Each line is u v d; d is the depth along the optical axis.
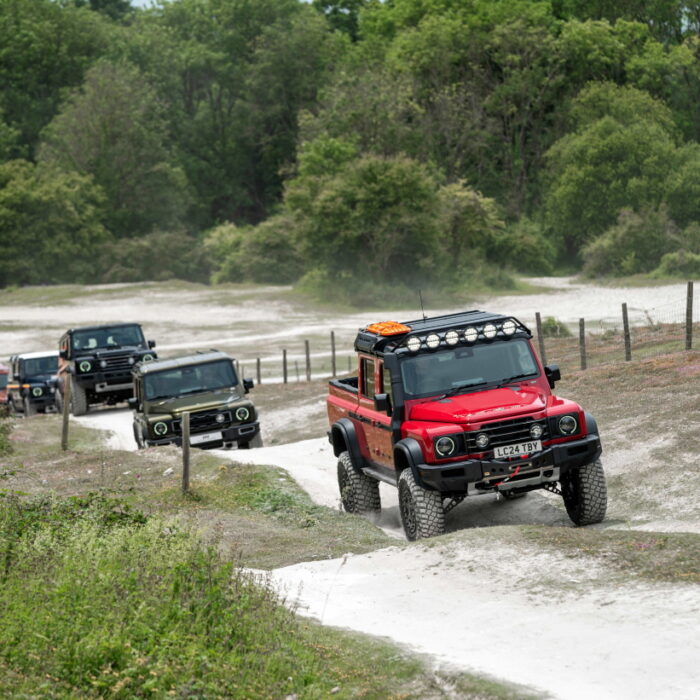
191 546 17.53
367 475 26.16
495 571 17.64
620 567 16.75
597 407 34.28
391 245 133.25
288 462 33.12
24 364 66.31
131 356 59.16
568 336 67.31
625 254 142.50
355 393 26.41
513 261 171.25
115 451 37.91
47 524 19.33
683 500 23.62
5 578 16.16
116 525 20.08
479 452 22.03
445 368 23.59
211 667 12.60
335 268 136.00
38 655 12.83
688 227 148.88
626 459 27.56
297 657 13.51
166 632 13.58
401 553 19.88
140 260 178.88
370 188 134.25
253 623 14.53
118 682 11.95
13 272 169.00
